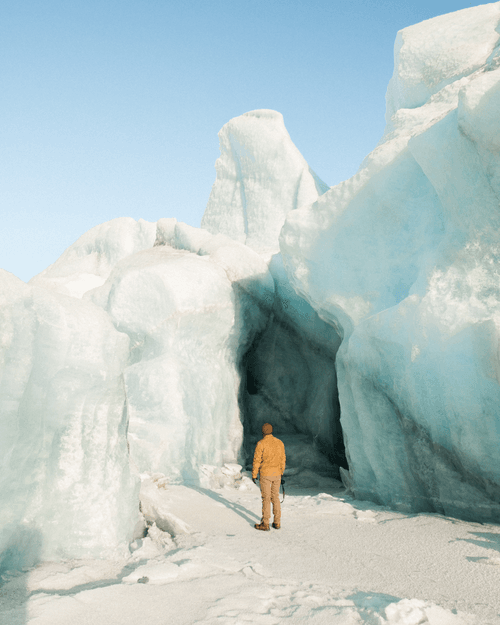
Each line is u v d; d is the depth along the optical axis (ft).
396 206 26.05
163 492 22.91
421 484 21.63
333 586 10.84
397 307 22.84
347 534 16.56
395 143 25.71
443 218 23.70
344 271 28.40
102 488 12.89
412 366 21.52
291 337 43.91
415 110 33.01
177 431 28.73
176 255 40.34
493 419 17.93
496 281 19.08
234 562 12.35
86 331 12.89
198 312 33.12
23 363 11.09
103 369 13.19
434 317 20.36
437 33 36.68
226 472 31.50
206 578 10.92
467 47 34.09
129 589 9.95
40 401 11.86
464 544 14.71
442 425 20.42
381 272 26.71
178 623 8.39
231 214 64.39
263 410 42.80
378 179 26.22
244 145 63.46
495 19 34.65
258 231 60.85
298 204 59.57
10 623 8.01
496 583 11.16
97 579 10.80
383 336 23.57
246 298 38.70
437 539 15.53
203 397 32.35
